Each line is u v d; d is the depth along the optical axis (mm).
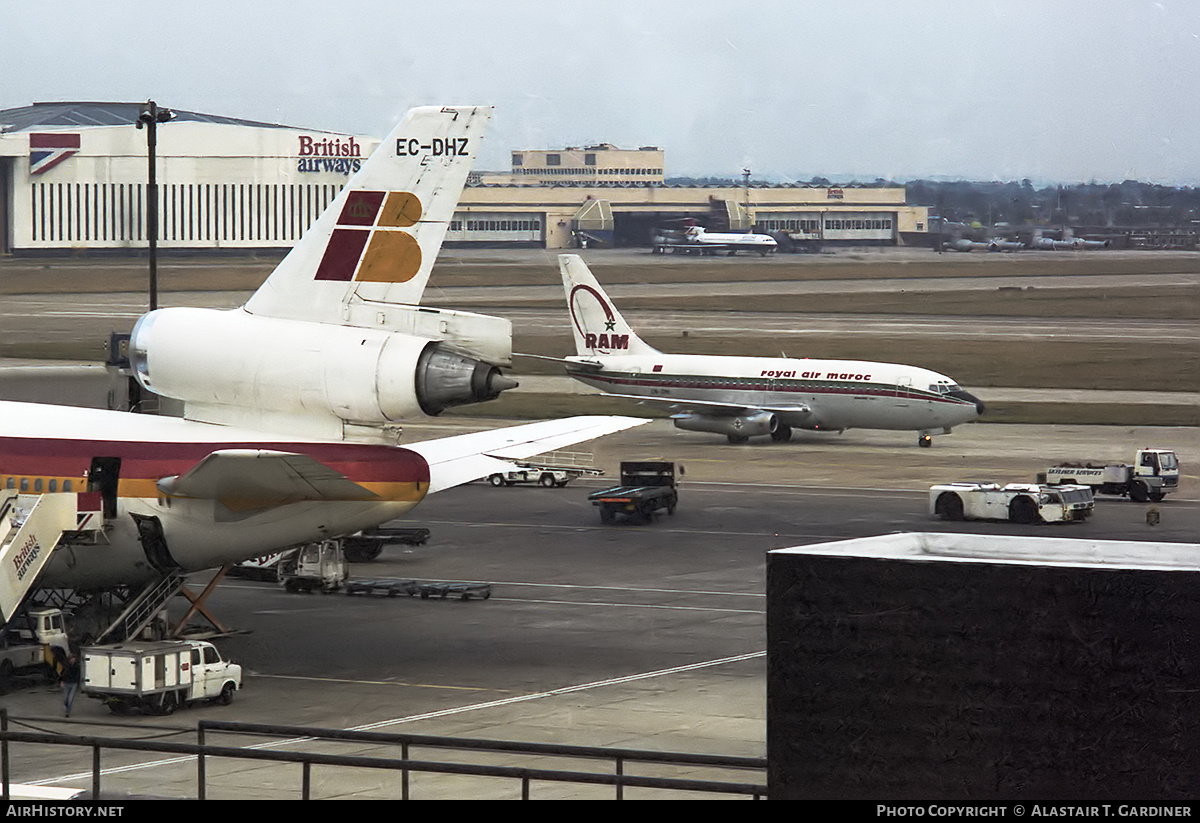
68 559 101438
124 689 87562
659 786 47500
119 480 98188
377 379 90188
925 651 41250
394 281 91688
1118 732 39562
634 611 120188
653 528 162625
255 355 93375
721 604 122750
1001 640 40531
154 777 75375
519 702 91688
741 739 83438
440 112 90500
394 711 89625
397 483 95375
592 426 121500
